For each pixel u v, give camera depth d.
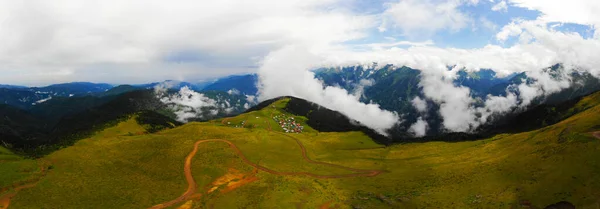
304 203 107.69
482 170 119.81
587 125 120.06
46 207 103.06
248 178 138.38
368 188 126.31
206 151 165.00
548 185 91.38
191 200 113.94
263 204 105.81
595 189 82.31
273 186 122.00
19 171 124.81
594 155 94.88
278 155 178.25
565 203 82.44
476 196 98.94
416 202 102.69
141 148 162.38
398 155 191.62
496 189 100.19
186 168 143.12
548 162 103.75
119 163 142.25
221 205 106.94
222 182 132.88
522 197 90.56
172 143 173.50
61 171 129.38
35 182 119.19
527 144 134.75
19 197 107.56
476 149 166.62
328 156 188.50
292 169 157.50
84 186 118.81
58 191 113.44
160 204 110.75
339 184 134.62
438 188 112.50
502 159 125.12
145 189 121.06
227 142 185.38
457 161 148.75
